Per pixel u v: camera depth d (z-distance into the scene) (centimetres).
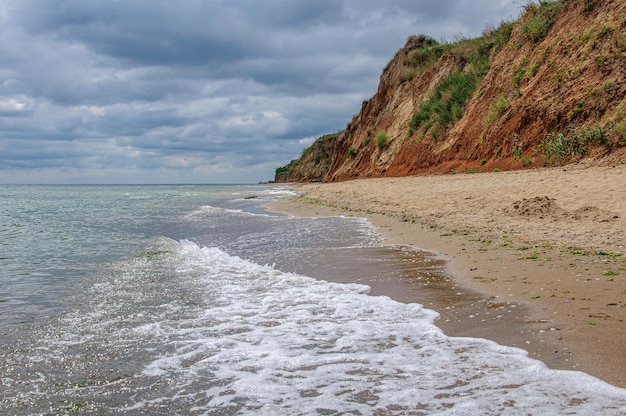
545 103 1634
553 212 887
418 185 1759
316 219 1241
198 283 590
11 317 462
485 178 1518
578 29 1689
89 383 313
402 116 3169
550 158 1515
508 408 249
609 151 1338
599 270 512
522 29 2070
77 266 730
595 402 251
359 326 402
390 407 261
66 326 432
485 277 534
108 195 4150
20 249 919
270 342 373
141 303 505
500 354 323
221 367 329
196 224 1305
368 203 1500
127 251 869
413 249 734
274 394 286
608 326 355
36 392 302
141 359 350
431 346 347
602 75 1487
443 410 253
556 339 340
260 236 988
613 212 814
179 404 280
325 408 264
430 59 3362
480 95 2189
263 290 545
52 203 2798
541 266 554
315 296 509
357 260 682
